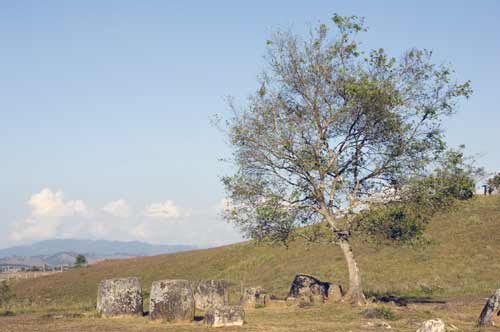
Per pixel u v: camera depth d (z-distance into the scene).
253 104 29.02
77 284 62.38
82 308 30.44
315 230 29.08
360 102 27.02
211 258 68.06
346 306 27.67
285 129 28.11
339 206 28.70
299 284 33.09
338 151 28.83
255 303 30.55
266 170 29.03
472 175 27.44
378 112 27.03
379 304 28.39
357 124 28.25
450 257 46.41
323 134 28.36
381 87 27.09
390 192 28.28
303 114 28.61
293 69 28.72
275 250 62.94
